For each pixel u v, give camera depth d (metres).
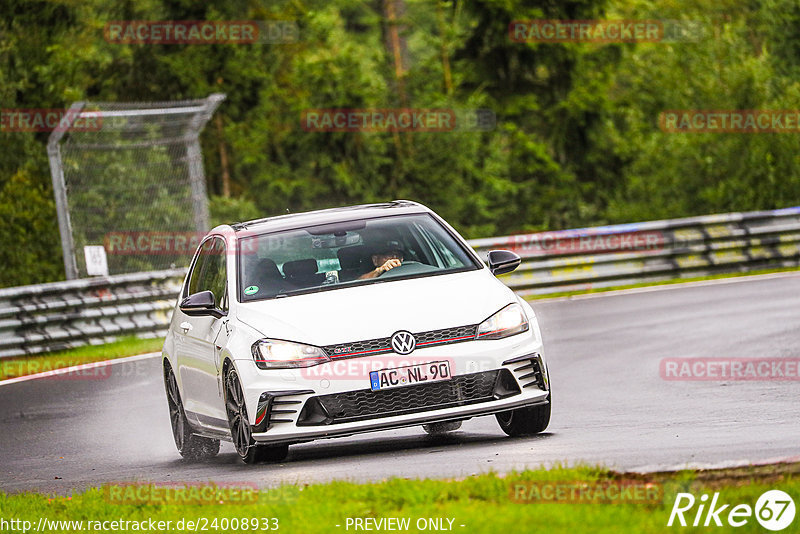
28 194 103.25
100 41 127.88
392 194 128.00
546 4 135.88
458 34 134.88
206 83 124.56
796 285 71.00
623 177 136.12
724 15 149.12
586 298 75.56
